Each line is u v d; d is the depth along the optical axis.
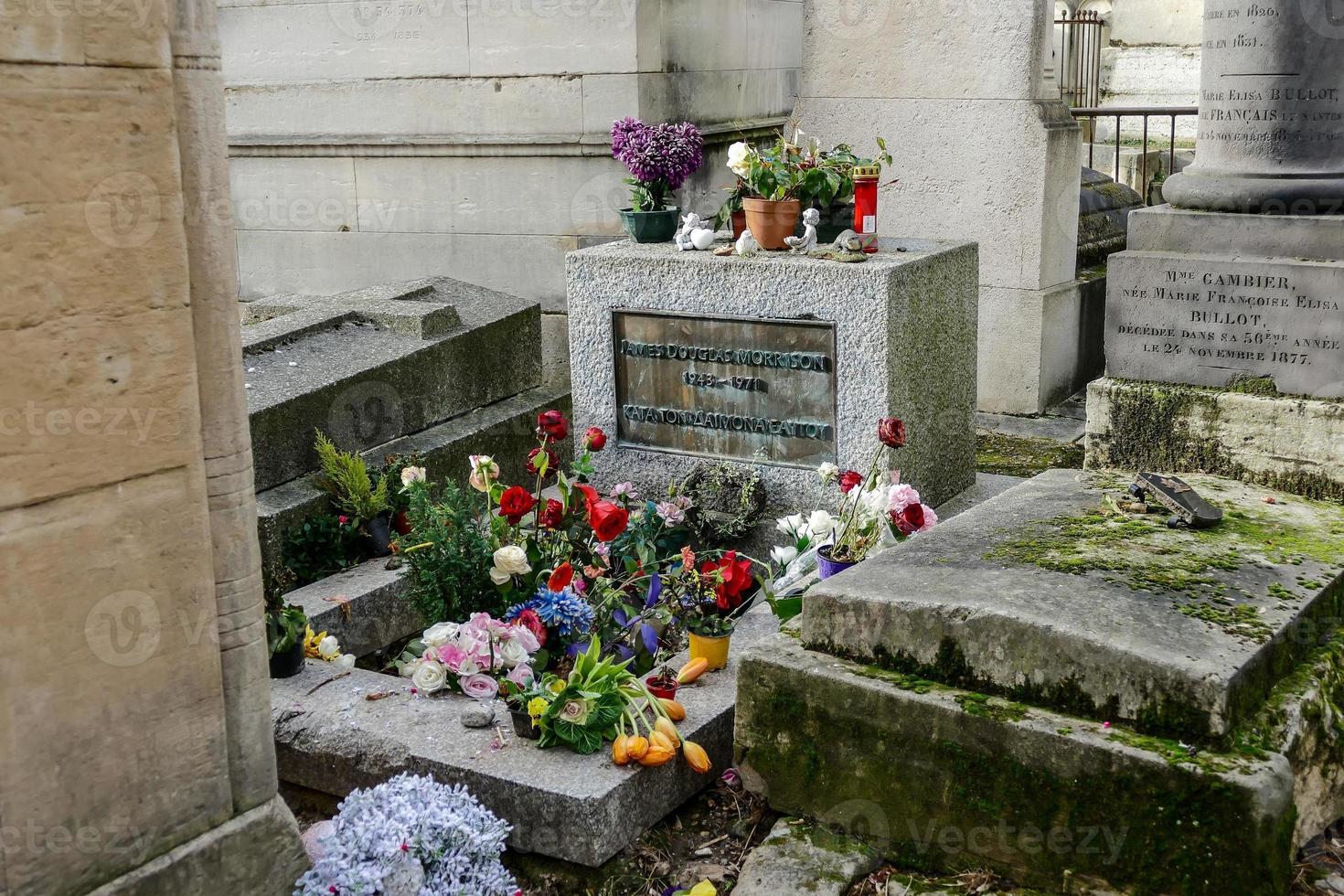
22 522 2.36
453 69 7.05
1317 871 3.09
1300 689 3.12
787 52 8.16
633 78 6.63
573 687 3.42
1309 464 4.60
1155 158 10.41
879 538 4.24
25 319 2.31
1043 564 3.45
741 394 5.34
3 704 2.37
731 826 3.45
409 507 4.86
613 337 5.56
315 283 7.73
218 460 2.68
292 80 7.45
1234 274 4.68
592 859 3.22
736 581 4.07
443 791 3.15
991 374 7.04
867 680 3.24
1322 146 4.68
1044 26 6.59
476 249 7.25
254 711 2.81
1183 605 3.20
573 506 4.48
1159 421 4.88
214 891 2.75
